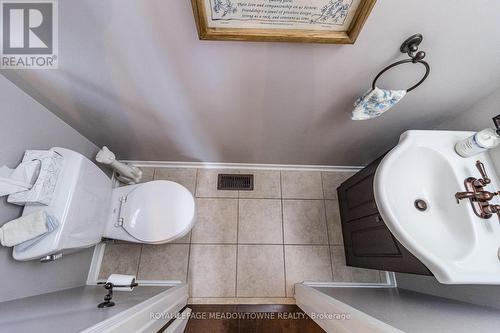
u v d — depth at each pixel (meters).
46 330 0.53
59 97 1.00
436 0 0.60
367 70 0.83
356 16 0.63
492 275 0.67
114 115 1.14
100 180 1.15
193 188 1.74
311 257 1.59
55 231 0.86
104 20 0.66
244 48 0.74
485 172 0.86
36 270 1.01
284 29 0.68
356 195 1.37
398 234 0.74
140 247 1.55
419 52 0.72
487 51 0.75
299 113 1.11
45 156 0.90
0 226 0.83
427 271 0.80
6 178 0.79
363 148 1.50
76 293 1.08
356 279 1.54
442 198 0.88
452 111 1.08
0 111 0.84
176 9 0.62
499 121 0.79
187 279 1.49
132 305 0.78
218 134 1.33
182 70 0.85
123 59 0.80
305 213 1.71
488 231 0.75
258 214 1.69
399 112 1.09
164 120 1.19
